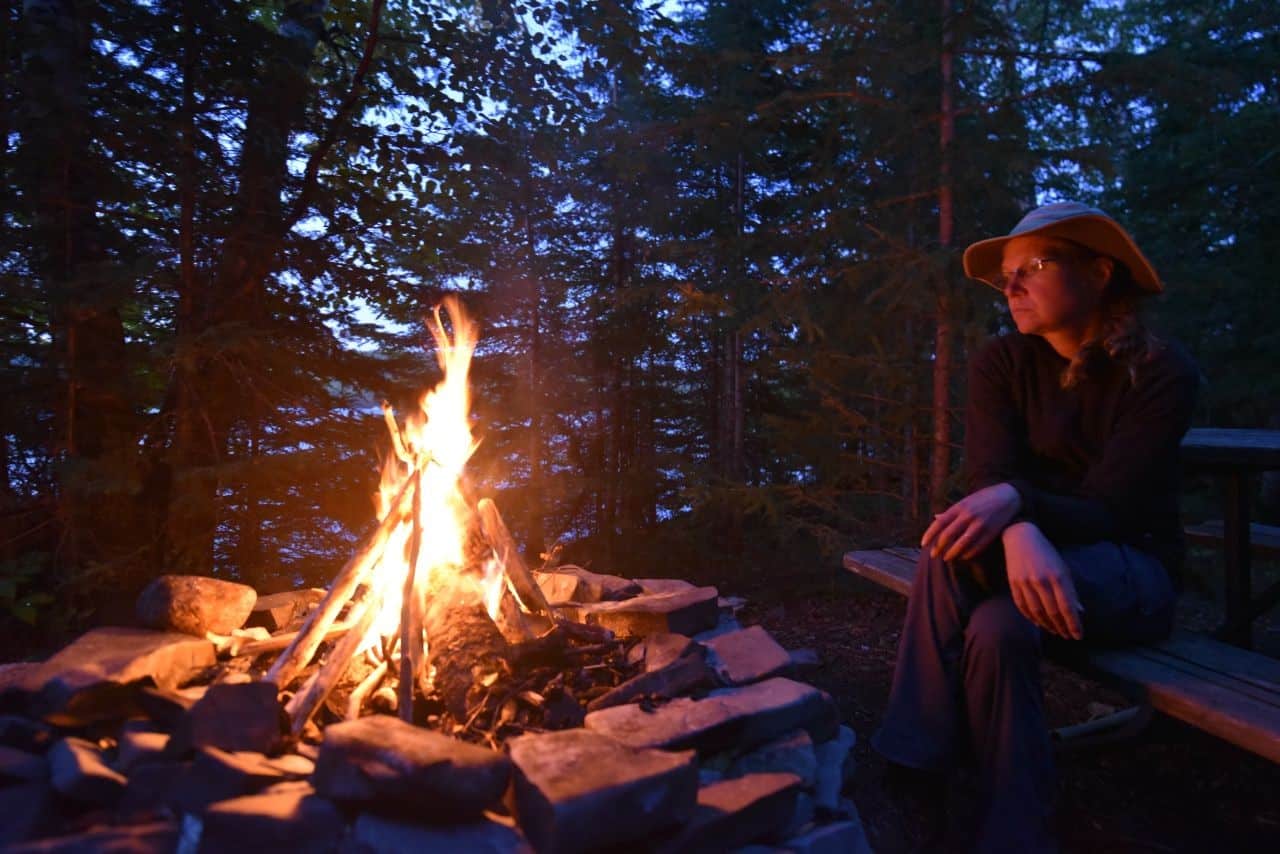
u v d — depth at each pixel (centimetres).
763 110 439
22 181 329
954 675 178
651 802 122
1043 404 204
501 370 588
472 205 550
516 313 645
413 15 503
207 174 390
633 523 590
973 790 210
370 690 182
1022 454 208
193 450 375
